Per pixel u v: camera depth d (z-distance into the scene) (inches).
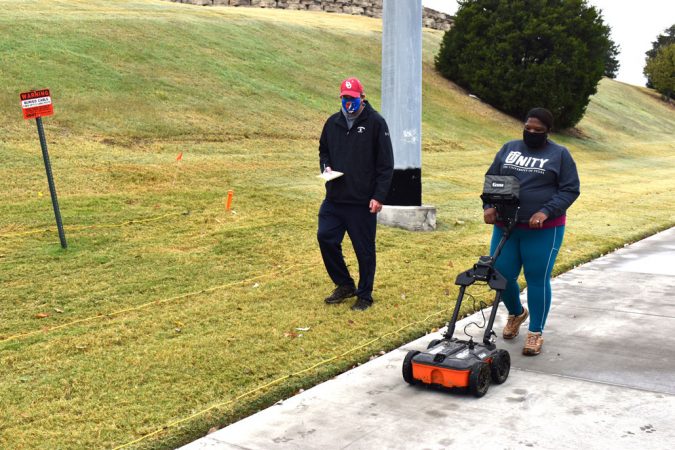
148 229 330.0
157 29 802.8
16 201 347.9
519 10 1099.3
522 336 213.3
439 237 362.6
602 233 394.6
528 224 189.2
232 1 1384.1
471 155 738.8
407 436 144.3
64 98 545.6
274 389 167.2
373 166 224.8
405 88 380.2
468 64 1119.0
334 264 234.5
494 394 166.6
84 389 166.9
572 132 1136.2
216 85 699.4
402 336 207.0
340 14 1435.8
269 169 492.1
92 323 214.5
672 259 330.0
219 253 301.7
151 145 505.0
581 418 152.3
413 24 382.9
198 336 203.9
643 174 820.6
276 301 240.2
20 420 150.3
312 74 873.5
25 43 628.1
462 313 233.8
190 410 155.7
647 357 192.9
